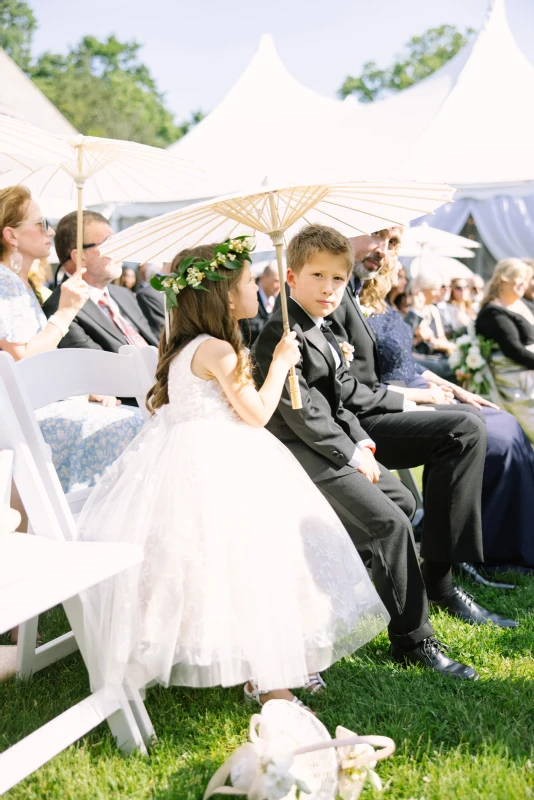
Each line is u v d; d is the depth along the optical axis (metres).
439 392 4.04
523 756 2.20
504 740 2.27
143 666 2.32
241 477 2.44
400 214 3.01
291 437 2.89
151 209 9.62
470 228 9.41
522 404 6.06
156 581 2.33
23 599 1.86
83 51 39.59
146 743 2.34
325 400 2.95
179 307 2.60
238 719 2.46
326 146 8.56
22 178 4.39
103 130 39.28
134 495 2.51
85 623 2.28
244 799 2.03
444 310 7.92
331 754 1.93
